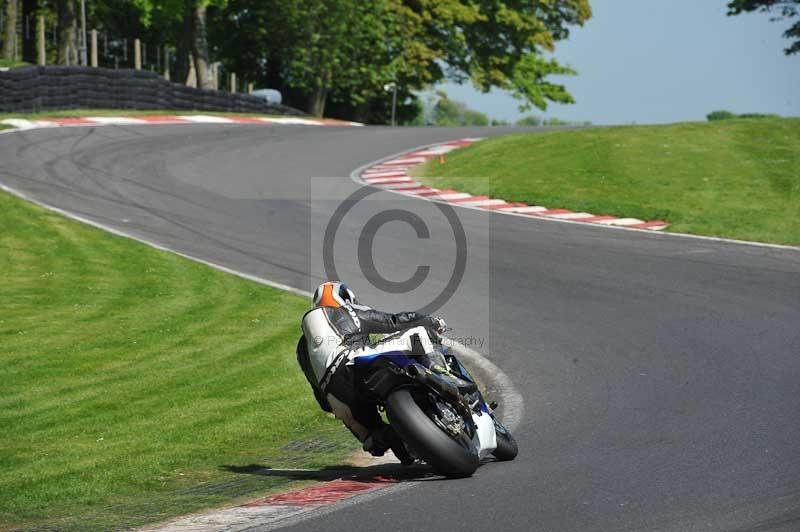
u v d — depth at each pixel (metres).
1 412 33.09
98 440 29.95
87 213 71.81
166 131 117.06
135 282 54.84
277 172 94.75
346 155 109.12
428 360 23.38
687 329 41.28
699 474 22.31
